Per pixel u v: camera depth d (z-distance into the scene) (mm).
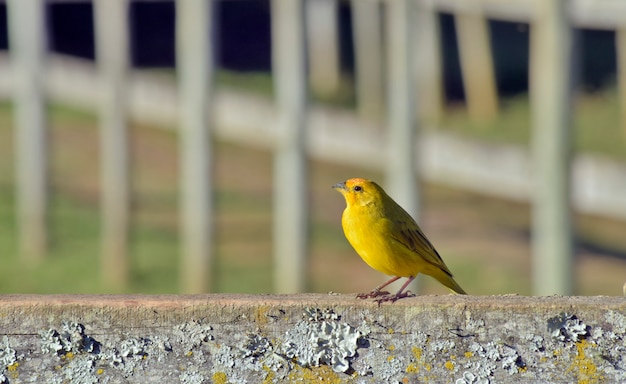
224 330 3598
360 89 37969
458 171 25266
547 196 13016
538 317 3580
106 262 18609
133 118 35031
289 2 16219
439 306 3598
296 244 16734
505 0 32281
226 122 32594
